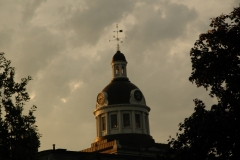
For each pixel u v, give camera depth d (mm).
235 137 84812
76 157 152375
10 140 87562
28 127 89062
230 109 86375
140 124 197875
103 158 156875
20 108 89625
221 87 88625
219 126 84812
